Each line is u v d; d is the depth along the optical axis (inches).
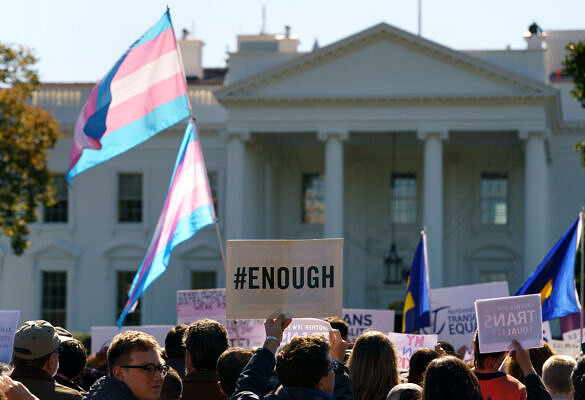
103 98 577.3
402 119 2290.8
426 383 278.5
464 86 2271.2
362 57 2308.1
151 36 585.3
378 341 371.9
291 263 354.9
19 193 1925.4
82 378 506.9
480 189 2541.8
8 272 2620.6
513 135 2397.9
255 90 2322.8
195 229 596.7
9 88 1930.4
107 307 2588.6
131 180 2613.2
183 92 588.1
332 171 2294.5
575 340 784.9
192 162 597.9
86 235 2610.7
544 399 340.2
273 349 303.6
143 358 292.7
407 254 2559.1
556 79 2625.5
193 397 354.6
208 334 361.7
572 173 2513.5
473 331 663.1
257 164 2481.5
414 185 2581.2
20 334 334.0
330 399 278.2
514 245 2517.2
